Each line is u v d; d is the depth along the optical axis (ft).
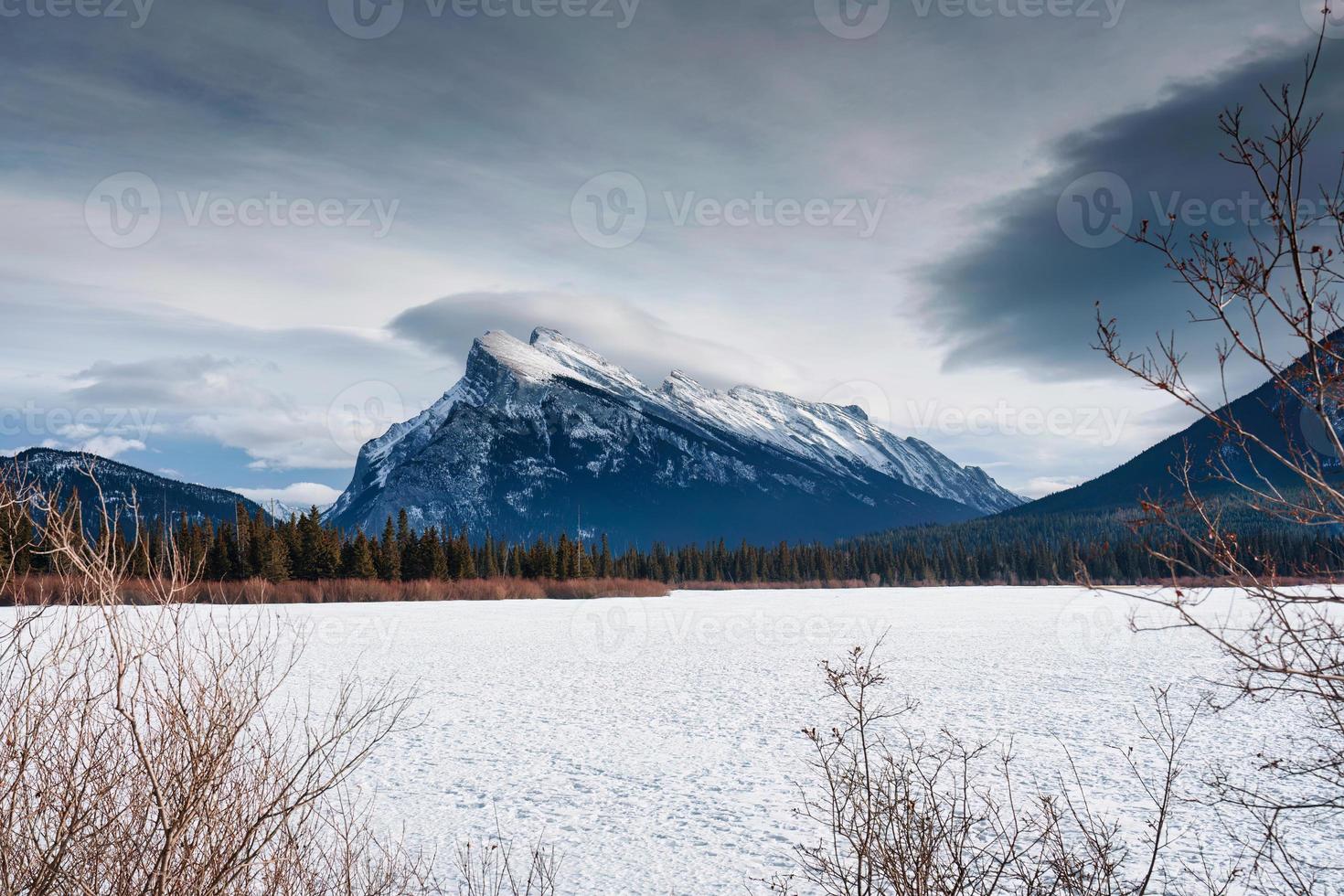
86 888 10.00
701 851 20.66
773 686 49.03
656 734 35.17
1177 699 41.42
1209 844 20.07
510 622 109.40
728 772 28.60
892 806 14.02
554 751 32.09
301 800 11.69
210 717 10.43
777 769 28.84
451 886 18.10
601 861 20.04
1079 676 51.44
